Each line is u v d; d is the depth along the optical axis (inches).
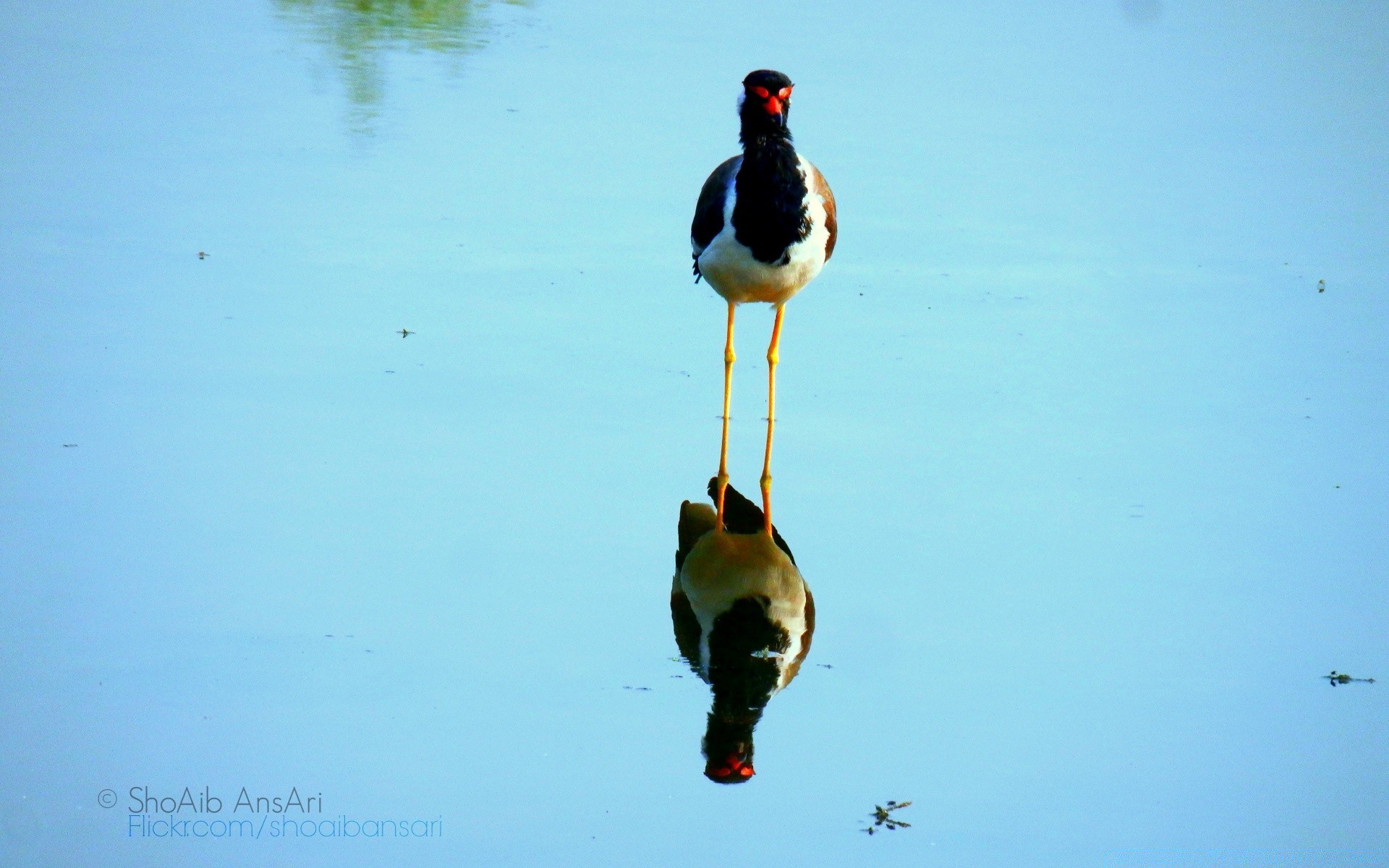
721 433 411.8
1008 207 605.3
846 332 485.7
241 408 406.3
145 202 559.2
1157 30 892.6
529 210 578.2
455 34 827.4
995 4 946.1
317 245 530.6
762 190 390.3
